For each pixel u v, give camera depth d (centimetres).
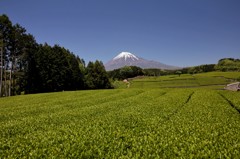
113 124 1775
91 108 2781
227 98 3559
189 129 1545
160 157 1048
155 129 1580
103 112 2502
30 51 8962
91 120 2002
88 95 5153
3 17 7656
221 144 1195
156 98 3672
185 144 1198
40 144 1319
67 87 10125
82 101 3812
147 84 12825
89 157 1093
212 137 1334
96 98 4356
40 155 1131
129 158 1029
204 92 4731
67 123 1970
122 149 1157
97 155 1100
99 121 1914
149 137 1332
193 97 3738
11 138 1526
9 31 7862
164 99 3488
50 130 1680
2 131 1769
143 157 1047
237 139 1271
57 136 1474
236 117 1997
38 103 4147
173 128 1580
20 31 8119
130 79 17425
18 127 1900
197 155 1022
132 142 1275
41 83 9325
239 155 1021
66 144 1262
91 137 1398
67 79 10019
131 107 2705
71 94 5716
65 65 10006
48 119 2186
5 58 8075
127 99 3656
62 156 1102
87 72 12294
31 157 1123
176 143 1217
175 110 2439
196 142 1239
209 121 1827
